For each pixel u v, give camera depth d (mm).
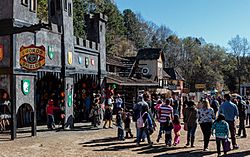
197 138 18406
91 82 27500
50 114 21812
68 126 22344
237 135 19391
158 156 13336
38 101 25266
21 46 18047
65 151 14164
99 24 27969
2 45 18188
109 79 32125
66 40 22688
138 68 49688
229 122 14891
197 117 15391
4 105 20375
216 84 92812
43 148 14766
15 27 17750
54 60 21688
